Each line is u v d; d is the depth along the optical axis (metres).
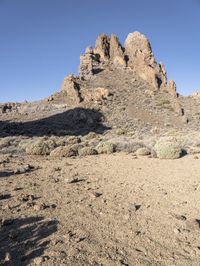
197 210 7.70
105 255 5.18
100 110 87.12
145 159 18.88
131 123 80.75
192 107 99.50
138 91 107.75
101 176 12.76
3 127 66.75
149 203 8.39
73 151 22.58
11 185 10.55
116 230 6.34
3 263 4.78
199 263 5.01
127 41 134.38
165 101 99.50
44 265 4.76
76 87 102.12
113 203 8.35
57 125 75.88
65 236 5.86
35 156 21.94
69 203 8.27
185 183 11.02
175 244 5.72
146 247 5.57
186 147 25.22
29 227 6.36
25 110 95.06
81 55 126.19
